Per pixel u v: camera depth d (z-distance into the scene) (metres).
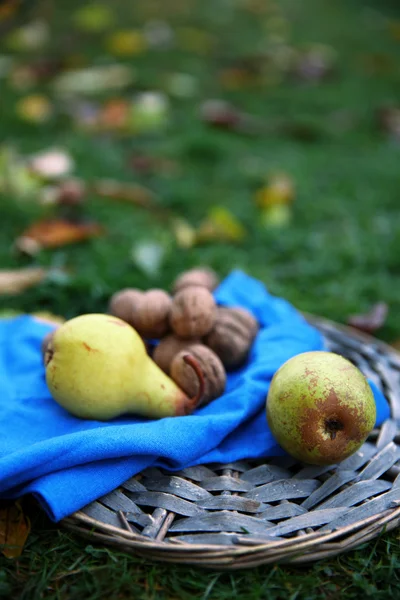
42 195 0.98
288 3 2.43
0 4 1.01
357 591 0.49
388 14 2.34
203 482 0.52
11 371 0.63
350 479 0.53
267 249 0.94
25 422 0.56
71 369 0.55
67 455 0.50
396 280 0.89
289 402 0.52
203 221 1.01
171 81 1.56
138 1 2.29
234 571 0.49
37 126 1.29
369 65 1.78
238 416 0.55
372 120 1.44
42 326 0.67
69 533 0.51
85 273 0.83
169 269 0.87
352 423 0.52
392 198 1.09
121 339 0.56
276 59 1.76
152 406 0.56
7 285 0.76
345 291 0.85
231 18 2.19
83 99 1.44
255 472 0.53
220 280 0.86
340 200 1.08
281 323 0.66
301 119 1.41
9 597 0.48
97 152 1.20
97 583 0.48
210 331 0.61
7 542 0.50
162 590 0.49
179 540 0.49
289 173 1.17
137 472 0.52
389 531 0.52
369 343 0.68
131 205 1.02
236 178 1.15
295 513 0.51
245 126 1.34
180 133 1.32
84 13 1.97
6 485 0.50
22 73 1.53
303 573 0.50
